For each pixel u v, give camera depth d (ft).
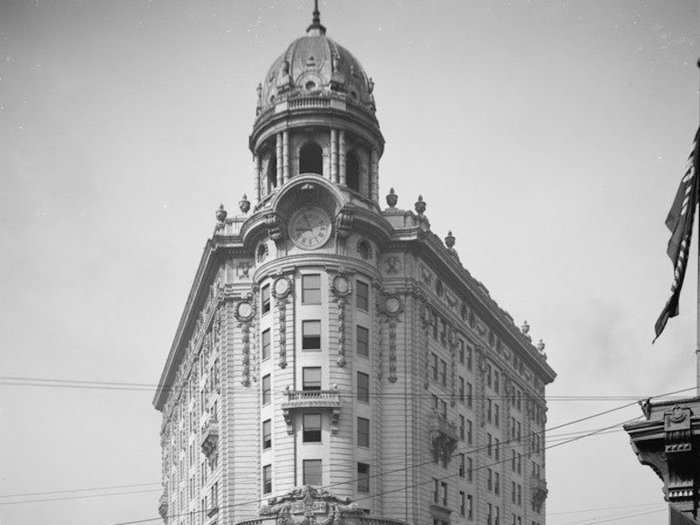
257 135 263.90
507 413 327.67
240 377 251.60
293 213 247.09
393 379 249.34
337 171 253.24
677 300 87.20
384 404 248.32
